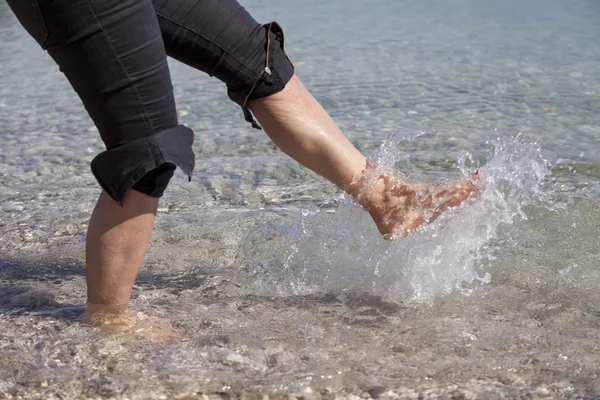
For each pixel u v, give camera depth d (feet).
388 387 4.82
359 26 22.02
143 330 5.72
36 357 5.32
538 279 6.57
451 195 6.44
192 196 9.59
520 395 4.66
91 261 5.65
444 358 5.20
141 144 5.19
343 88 15.03
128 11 5.01
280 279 6.82
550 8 24.31
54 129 13.10
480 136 11.66
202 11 5.94
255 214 8.77
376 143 11.35
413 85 15.24
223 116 13.51
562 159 10.30
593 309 5.98
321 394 4.77
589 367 4.99
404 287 6.44
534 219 8.00
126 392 4.84
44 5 4.91
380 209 6.47
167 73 5.31
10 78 16.93
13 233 8.45
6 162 11.28
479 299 6.23
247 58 6.08
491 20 22.62
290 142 6.37
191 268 7.28
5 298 6.55
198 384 4.92
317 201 9.25
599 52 17.90
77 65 5.05
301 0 26.55
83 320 5.88
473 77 15.84
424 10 24.58
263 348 5.43
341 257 7.01
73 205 9.42
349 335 5.64
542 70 16.31
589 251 7.16
